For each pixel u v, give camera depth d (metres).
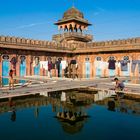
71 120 6.26
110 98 10.05
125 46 23.70
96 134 5.02
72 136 4.84
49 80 17.92
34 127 5.55
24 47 23.33
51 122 6.05
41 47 25.11
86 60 27.98
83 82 16.03
